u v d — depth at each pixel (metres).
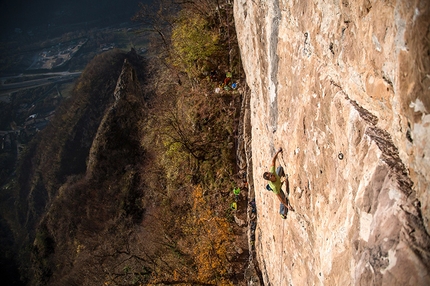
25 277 53.44
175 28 27.50
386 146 4.07
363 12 4.22
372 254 3.95
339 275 5.14
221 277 18.19
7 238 64.00
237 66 21.80
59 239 40.78
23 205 64.50
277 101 8.89
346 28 4.76
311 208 6.77
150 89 38.09
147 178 31.53
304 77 6.57
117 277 25.41
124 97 40.62
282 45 7.85
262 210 13.01
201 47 23.27
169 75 30.94
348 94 5.02
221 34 23.38
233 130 21.17
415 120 3.44
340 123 5.13
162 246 22.81
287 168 8.23
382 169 3.98
